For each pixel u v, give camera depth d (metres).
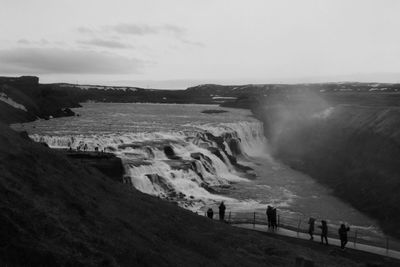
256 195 45.50
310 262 16.80
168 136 60.75
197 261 15.29
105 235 13.54
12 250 10.06
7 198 12.11
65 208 14.02
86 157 39.56
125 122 84.56
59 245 11.20
